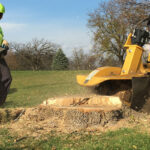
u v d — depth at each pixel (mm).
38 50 56875
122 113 5309
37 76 24516
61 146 3873
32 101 9664
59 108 5316
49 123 5195
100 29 28578
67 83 17078
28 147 3869
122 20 14672
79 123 4941
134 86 5422
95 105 5613
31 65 57812
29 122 5418
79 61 46312
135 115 5445
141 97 5578
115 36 27219
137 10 13312
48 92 12664
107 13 25422
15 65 56875
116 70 6160
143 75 5840
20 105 8617
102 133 4562
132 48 6156
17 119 5660
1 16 3418
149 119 5328
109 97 5637
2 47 3264
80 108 5051
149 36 6375
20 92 13742
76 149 3662
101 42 28891
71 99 5738
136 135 4184
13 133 4703
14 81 20828
